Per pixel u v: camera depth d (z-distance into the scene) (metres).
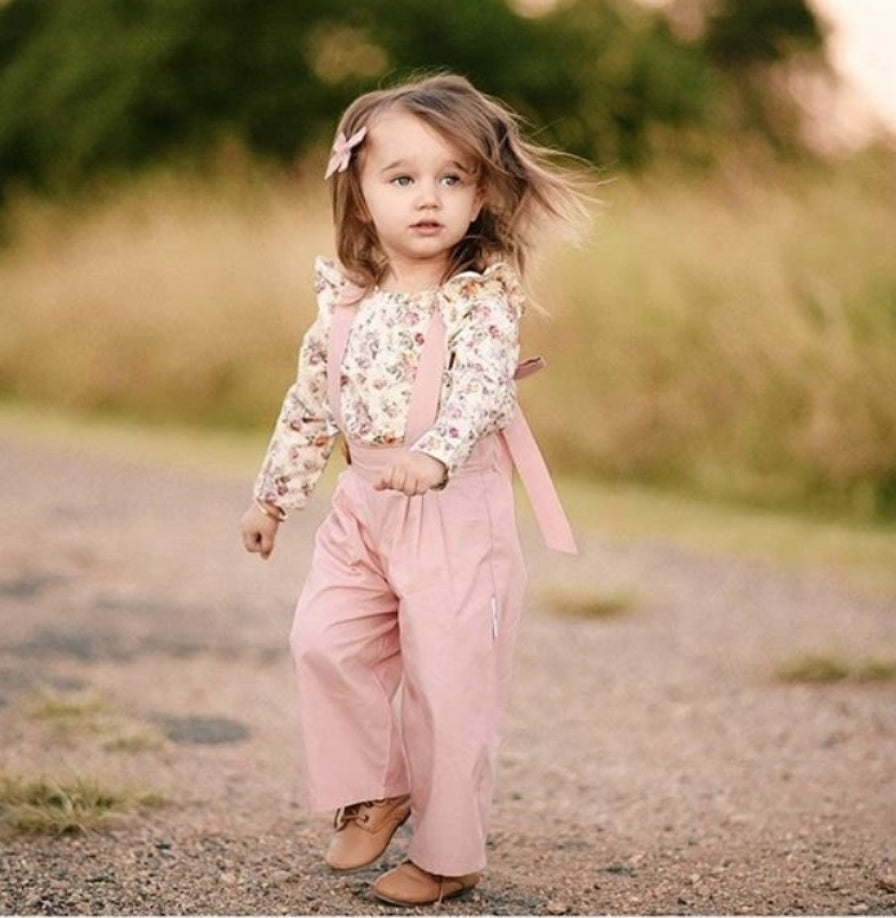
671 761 4.60
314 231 14.21
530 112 19.55
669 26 21.31
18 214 20.23
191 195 17.03
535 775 4.46
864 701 5.25
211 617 6.58
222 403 13.98
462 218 3.37
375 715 3.36
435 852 3.27
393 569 3.29
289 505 3.61
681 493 10.16
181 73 20.69
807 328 10.16
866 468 9.70
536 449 3.46
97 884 3.46
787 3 19.77
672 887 3.51
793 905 3.38
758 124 18.83
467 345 3.29
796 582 7.46
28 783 3.99
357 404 3.36
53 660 5.73
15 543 8.16
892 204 11.06
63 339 15.44
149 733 4.62
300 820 3.97
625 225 11.43
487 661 3.28
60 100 21.38
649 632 6.37
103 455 11.91
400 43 20.19
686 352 10.46
